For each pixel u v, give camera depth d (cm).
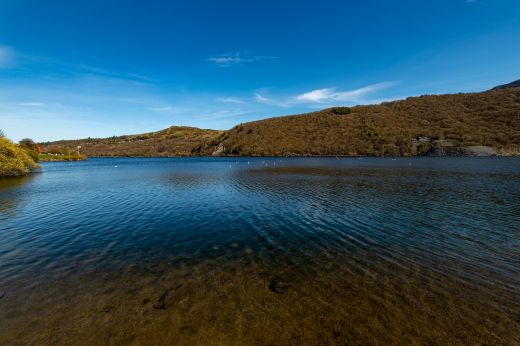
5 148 5003
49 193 2972
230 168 6481
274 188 3098
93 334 711
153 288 948
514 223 1644
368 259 1170
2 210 2153
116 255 1248
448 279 981
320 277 1016
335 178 3975
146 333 714
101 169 6912
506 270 1044
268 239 1441
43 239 1466
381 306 821
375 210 1998
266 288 941
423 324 736
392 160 8300
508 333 699
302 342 676
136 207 2216
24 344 675
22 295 902
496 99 12506
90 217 1916
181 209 2125
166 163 9756
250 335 703
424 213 1900
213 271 1080
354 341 678
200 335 705
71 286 963
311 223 1705
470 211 1939
